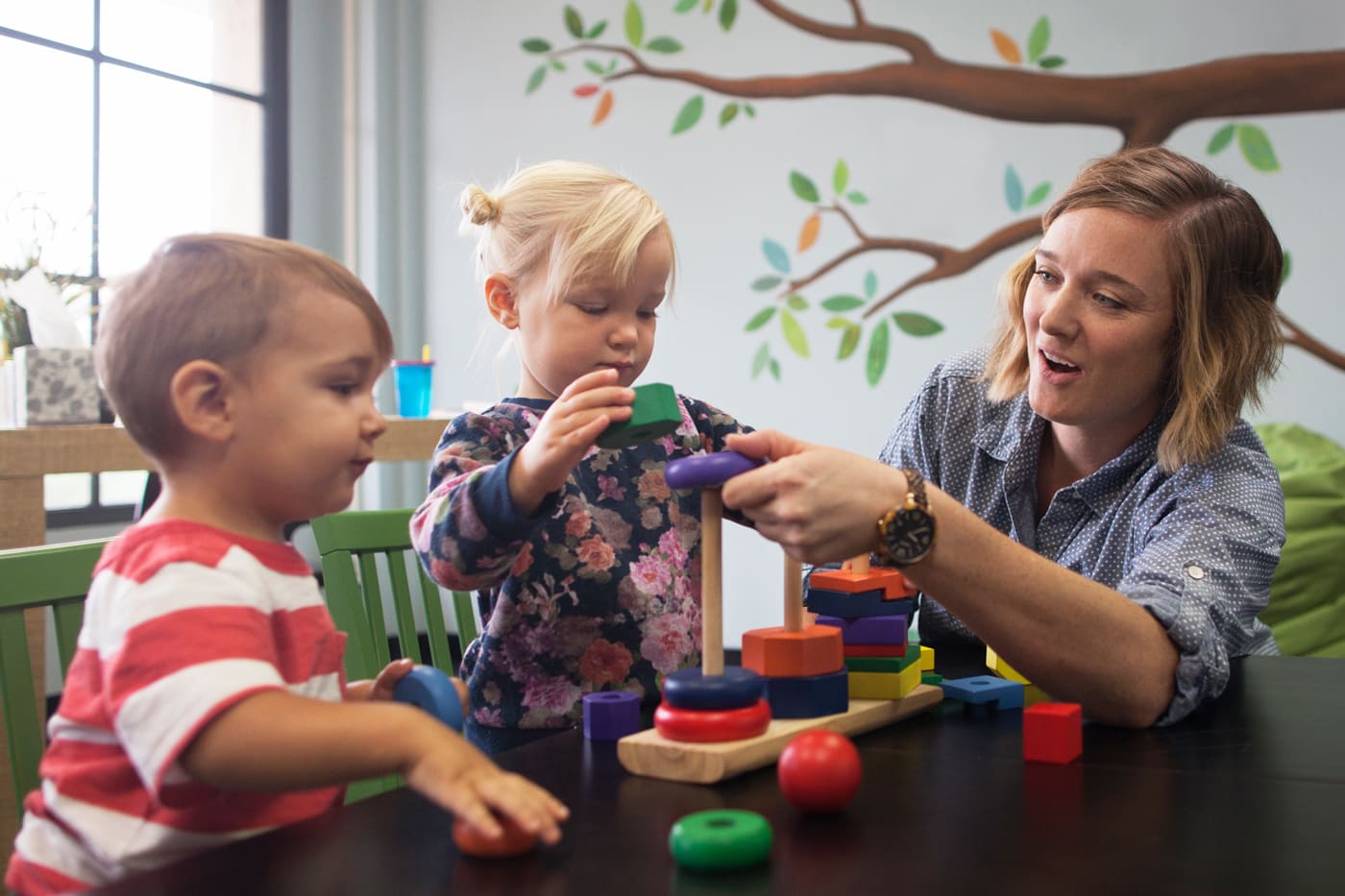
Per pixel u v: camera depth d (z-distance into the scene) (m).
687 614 1.26
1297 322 2.93
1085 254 1.20
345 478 0.83
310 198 3.66
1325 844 0.66
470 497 0.94
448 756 0.64
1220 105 2.99
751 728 0.80
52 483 3.12
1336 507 2.45
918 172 3.28
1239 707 1.02
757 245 3.45
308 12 3.64
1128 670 0.93
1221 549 1.11
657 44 3.54
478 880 0.60
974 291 3.24
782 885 0.60
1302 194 2.93
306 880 0.60
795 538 0.87
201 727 0.66
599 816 0.71
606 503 1.25
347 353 0.81
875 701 0.94
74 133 3.05
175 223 3.31
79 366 2.13
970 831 0.68
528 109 3.68
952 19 3.24
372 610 1.34
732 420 1.40
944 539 0.90
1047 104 3.15
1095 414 1.24
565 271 1.22
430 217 3.78
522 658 1.21
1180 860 0.63
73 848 0.74
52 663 2.80
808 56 3.38
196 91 3.36
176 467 0.81
